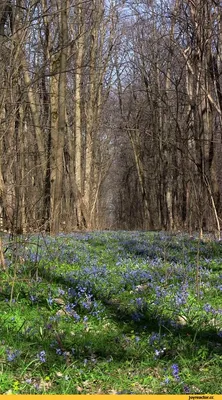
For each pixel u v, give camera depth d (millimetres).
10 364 5043
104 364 5246
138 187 48344
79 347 5637
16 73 9359
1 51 9008
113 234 19719
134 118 36062
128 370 5242
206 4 14758
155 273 10070
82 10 23891
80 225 25062
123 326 6633
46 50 19703
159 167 33031
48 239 15078
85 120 30625
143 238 17453
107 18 29547
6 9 11211
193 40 15133
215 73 16844
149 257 12516
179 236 17562
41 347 5516
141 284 9227
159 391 4820
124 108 38938
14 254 9289
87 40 27125
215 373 5203
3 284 7855
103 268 10281
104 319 6879
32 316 6629
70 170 25156
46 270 9250
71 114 30938
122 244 15359
